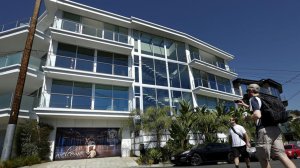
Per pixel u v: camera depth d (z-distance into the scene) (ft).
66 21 63.31
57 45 60.85
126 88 67.31
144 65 73.72
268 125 11.06
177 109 73.10
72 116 55.88
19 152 47.34
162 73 76.59
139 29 78.07
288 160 10.48
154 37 81.56
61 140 55.67
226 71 95.91
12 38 60.49
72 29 63.52
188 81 82.33
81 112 55.98
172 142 55.52
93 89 62.18
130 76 68.69
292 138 121.19
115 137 62.39
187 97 78.74
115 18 72.13
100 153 59.36
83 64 62.85
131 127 62.13
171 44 84.94
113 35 70.33
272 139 10.87
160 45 81.61
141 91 68.85
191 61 84.12
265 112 11.07
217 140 63.52
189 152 43.70
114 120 63.36
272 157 10.95
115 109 62.90
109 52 69.00
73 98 58.13
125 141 62.39
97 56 66.39
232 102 96.53
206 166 40.24
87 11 67.31
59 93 56.85
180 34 85.81
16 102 42.06
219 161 45.24
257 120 11.50
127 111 62.13
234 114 68.95
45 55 66.54
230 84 101.24
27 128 48.21
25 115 51.98
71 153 55.88
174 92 75.92
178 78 79.82
